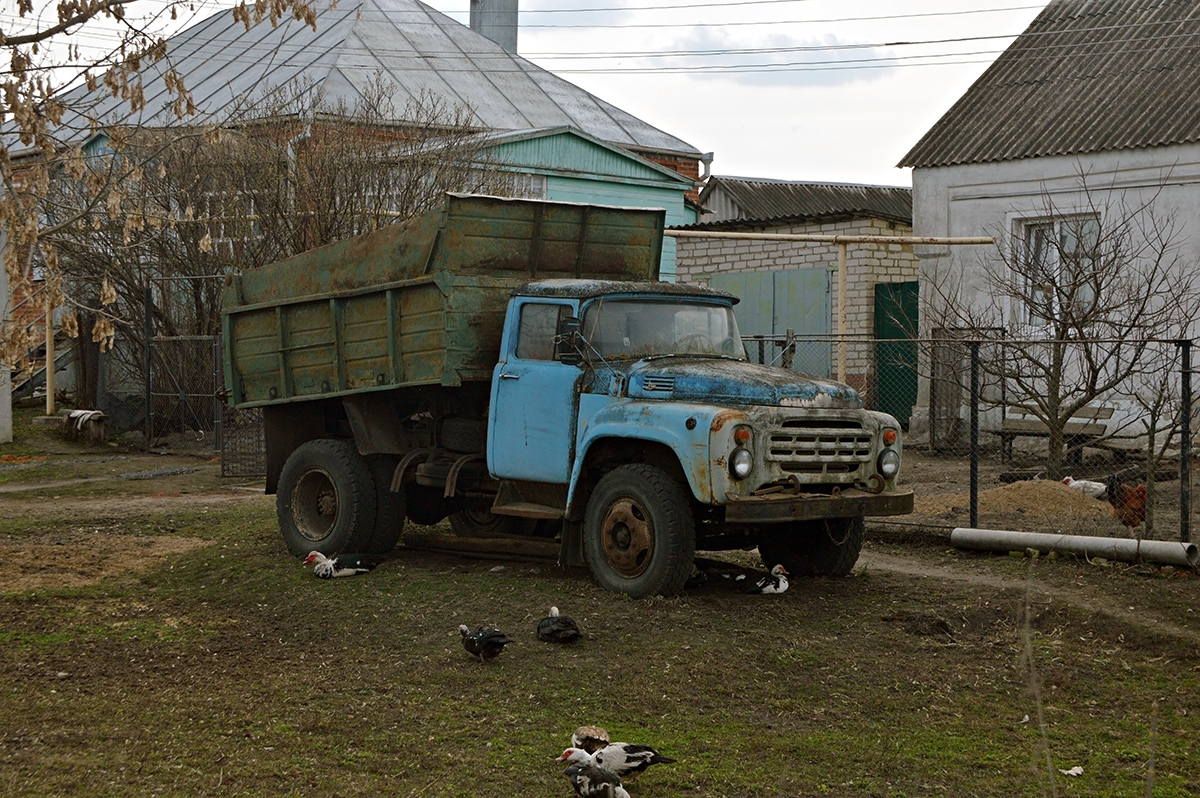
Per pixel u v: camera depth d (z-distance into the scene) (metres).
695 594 9.07
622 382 9.02
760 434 8.41
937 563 10.41
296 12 8.78
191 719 6.62
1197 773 5.91
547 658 7.63
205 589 9.95
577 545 9.54
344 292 10.53
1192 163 16.59
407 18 31.72
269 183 20.61
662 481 8.70
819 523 9.62
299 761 6.00
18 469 18.70
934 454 17.48
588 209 10.42
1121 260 16.56
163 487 17.02
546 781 5.77
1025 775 5.87
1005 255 18.31
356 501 10.65
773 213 26.25
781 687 7.12
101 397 22.55
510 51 35.72
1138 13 20.19
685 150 31.78
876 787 5.72
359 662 7.75
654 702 6.86
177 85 8.93
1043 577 9.59
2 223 9.27
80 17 8.56
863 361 20.91
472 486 10.70
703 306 9.93
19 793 5.46
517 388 9.58
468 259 9.91
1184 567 9.52
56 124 8.77
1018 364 14.28
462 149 21.83
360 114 22.23
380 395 10.77
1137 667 7.59
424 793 5.61
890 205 27.06
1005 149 18.45
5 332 8.69
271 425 11.70
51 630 8.51
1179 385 15.27
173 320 21.95
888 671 7.43
